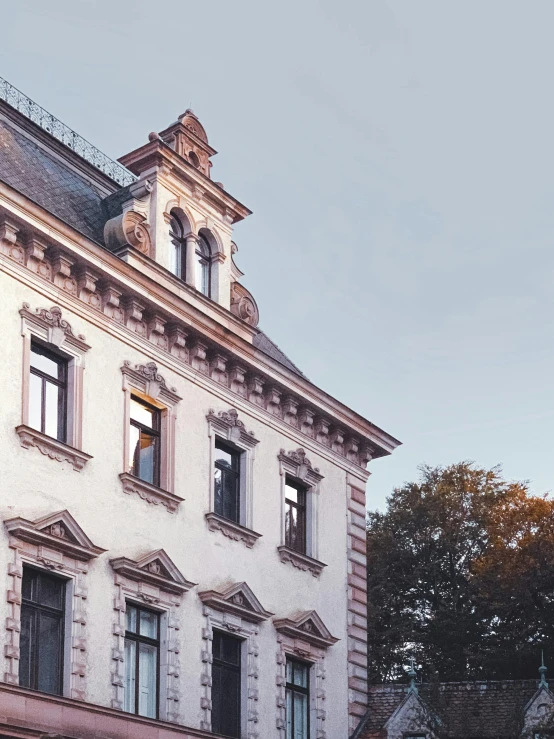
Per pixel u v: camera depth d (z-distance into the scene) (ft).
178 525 84.23
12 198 73.97
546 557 153.79
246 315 96.53
